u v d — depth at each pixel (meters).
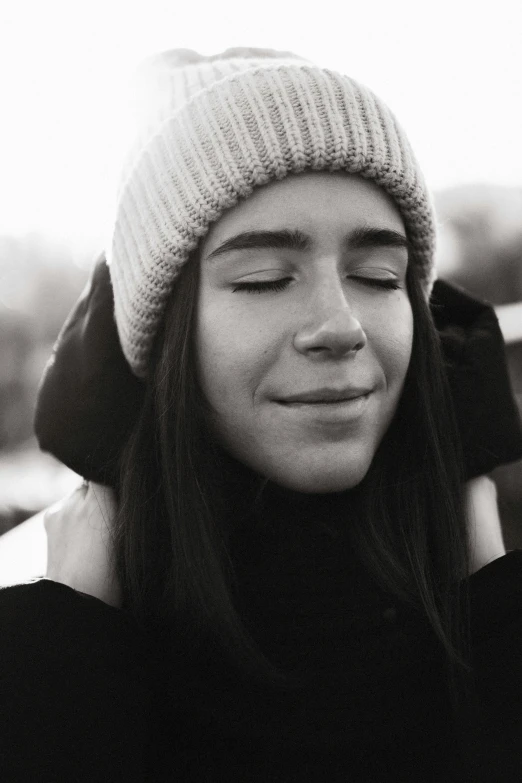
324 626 0.84
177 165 0.84
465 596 0.88
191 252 0.84
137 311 0.91
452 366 1.04
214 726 0.82
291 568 0.86
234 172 0.80
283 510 0.88
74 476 3.06
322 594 0.85
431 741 0.84
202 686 0.83
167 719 0.85
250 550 0.88
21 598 0.82
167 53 1.07
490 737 0.82
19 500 2.91
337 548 0.88
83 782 0.76
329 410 0.79
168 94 0.95
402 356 0.84
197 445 0.87
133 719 0.80
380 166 0.82
